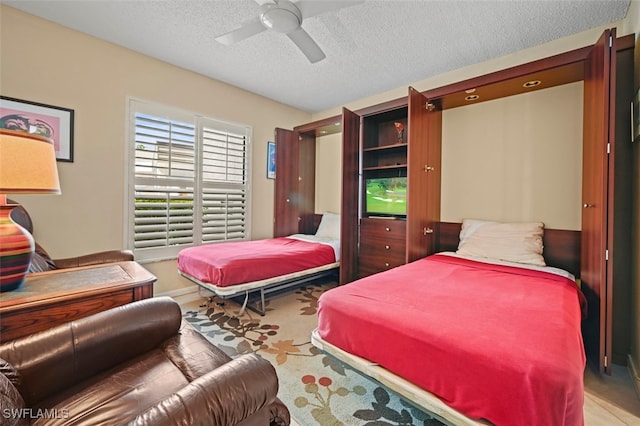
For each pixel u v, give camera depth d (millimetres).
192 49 2803
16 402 772
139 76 2920
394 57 2848
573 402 885
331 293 1637
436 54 2781
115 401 964
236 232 3836
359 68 3102
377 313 1358
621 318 1971
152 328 1306
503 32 2402
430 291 1644
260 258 2652
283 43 2668
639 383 1638
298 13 1822
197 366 1152
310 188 4602
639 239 1753
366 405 1508
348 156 3367
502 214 2830
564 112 2498
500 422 948
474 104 2998
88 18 2352
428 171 2945
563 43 2482
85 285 1460
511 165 2773
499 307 1400
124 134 2844
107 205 2758
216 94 3543
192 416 729
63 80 2482
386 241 3221
